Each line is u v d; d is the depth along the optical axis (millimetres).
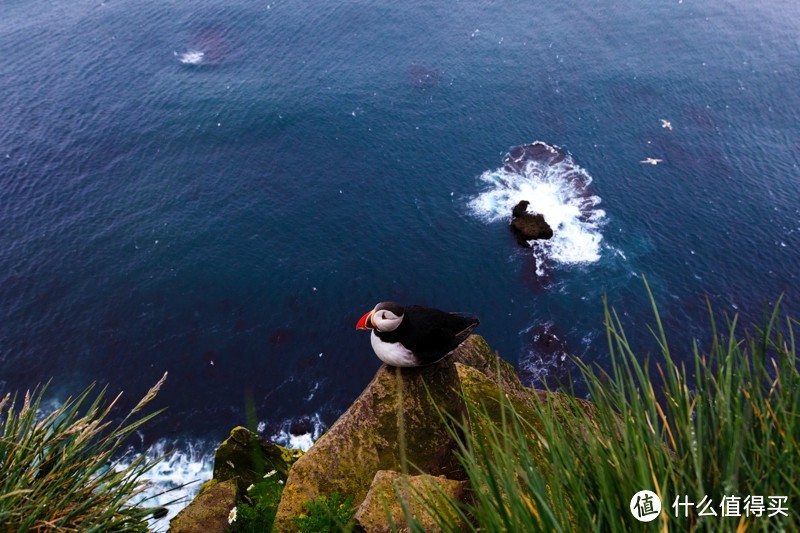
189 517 7477
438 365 7008
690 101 50125
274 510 7793
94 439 27469
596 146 45812
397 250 38031
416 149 45906
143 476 26281
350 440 6641
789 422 3014
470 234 38969
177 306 34281
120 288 35219
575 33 59000
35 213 39844
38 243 37750
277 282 35875
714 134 46812
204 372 30828
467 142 46500
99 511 4867
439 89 51938
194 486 26078
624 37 58344
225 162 44781
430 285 36031
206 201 41312
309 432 28297
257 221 39906
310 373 30922
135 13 62156
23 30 59062
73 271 36062
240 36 59000
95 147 45531
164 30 59500
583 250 37562
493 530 2725
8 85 51531
